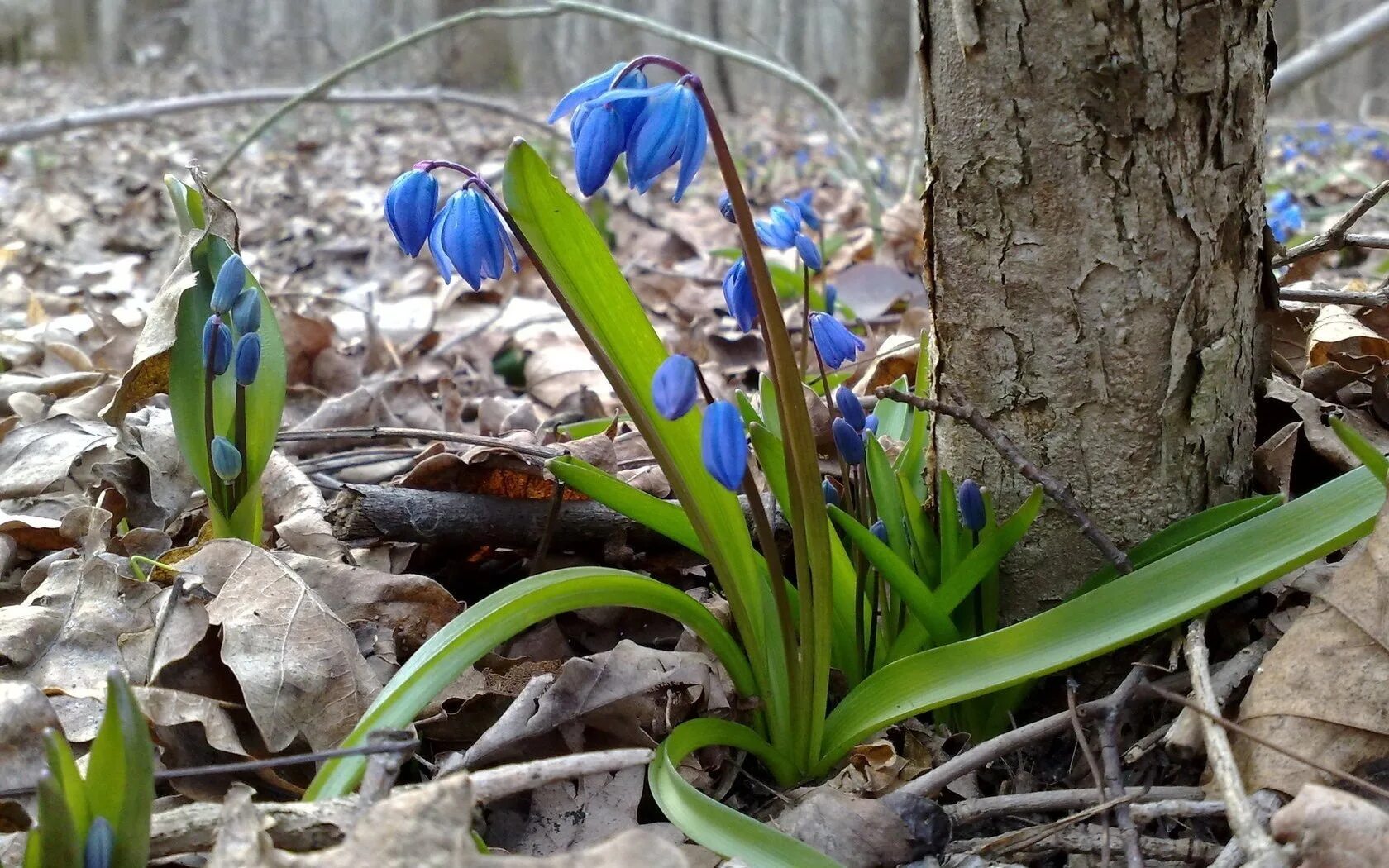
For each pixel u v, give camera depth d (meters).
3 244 0.83
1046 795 0.22
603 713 0.24
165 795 0.23
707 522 0.23
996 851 0.21
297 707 0.23
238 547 0.26
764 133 1.50
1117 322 0.24
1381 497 0.21
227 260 0.25
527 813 0.23
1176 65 0.23
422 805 0.18
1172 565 0.22
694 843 0.22
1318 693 0.21
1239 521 0.24
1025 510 0.23
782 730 0.24
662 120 0.19
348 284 0.76
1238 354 0.25
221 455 0.25
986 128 0.24
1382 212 0.77
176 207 0.28
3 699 0.21
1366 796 0.20
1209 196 0.24
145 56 2.27
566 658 0.28
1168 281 0.24
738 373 0.50
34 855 0.17
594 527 0.30
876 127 1.57
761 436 0.23
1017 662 0.22
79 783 0.17
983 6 0.24
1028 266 0.25
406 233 0.21
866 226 0.76
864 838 0.22
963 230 0.25
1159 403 0.25
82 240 0.83
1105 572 0.25
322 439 0.35
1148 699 0.25
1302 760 0.20
